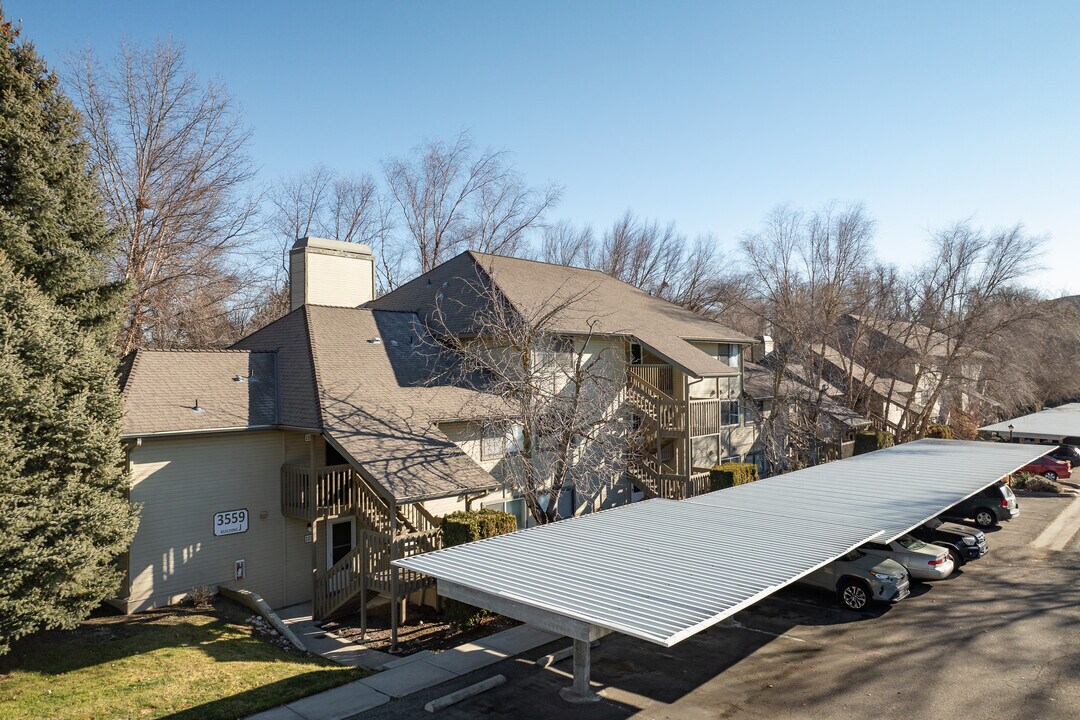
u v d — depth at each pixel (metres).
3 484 11.12
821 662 12.38
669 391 27.44
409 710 10.55
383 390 19.36
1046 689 10.97
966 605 15.50
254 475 17.42
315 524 17.08
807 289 41.72
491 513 15.49
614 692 11.20
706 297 56.50
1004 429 35.28
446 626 15.26
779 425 32.00
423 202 47.47
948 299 39.44
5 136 15.29
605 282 31.86
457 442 20.02
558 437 18.56
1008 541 21.81
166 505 16.00
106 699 10.66
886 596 15.17
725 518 15.32
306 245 24.80
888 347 43.34
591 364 20.03
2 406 11.25
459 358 22.62
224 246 32.12
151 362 18.06
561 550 12.48
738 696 10.98
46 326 12.45
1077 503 28.20
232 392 18.19
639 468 25.05
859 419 36.66
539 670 12.23
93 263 16.91
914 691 11.03
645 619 8.63
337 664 13.07
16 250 15.08
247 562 17.20
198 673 11.87
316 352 19.88
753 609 15.68
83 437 12.26
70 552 11.55
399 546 14.46
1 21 15.80
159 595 15.85
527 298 23.94
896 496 17.75
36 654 12.59
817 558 11.60
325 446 18.73
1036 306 37.50
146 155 29.52
